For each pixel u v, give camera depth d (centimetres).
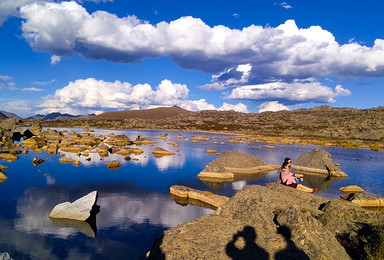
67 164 1881
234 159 1897
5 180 1392
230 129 8725
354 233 664
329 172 1814
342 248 610
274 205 789
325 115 10081
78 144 3281
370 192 1330
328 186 1458
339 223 708
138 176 1562
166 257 559
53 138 3956
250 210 731
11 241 727
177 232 657
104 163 1955
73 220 885
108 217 920
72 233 789
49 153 2409
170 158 2345
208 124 10006
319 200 879
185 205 1061
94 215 937
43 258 643
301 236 600
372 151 3662
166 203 1080
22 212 945
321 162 1897
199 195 1133
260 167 1888
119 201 1093
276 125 9238
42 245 711
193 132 7662
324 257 561
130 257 660
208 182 1464
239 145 3816
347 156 2980
